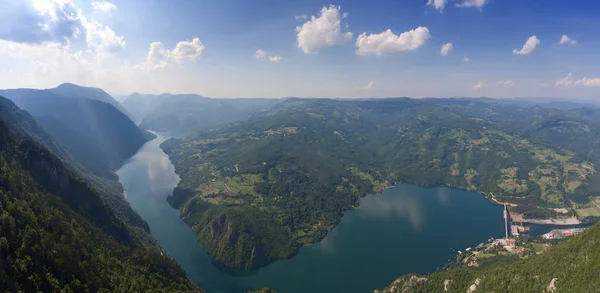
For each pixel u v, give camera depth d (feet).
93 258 522.47
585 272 512.22
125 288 496.64
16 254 415.03
